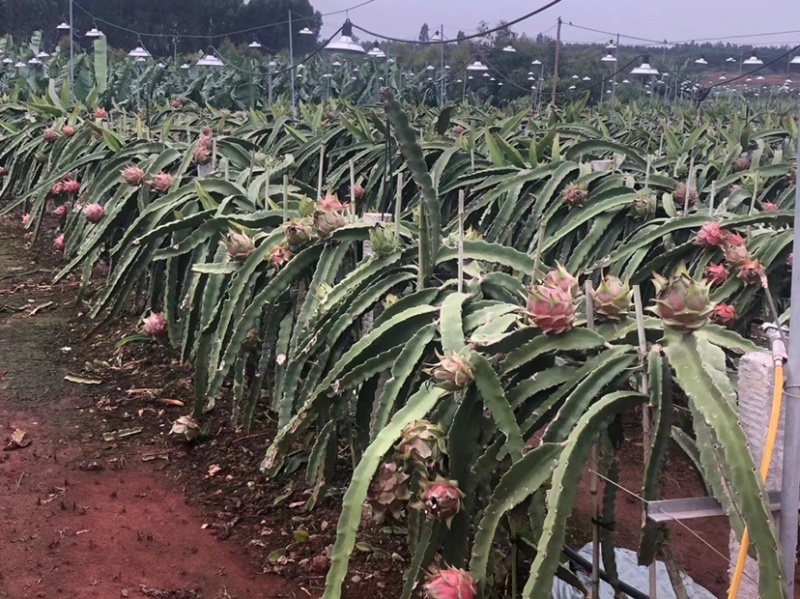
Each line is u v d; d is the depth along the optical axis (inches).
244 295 76.4
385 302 64.9
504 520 49.9
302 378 73.8
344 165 135.8
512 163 119.0
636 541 72.2
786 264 77.8
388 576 64.5
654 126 246.4
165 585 62.9
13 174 187.9
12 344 113.2
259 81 357.7
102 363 106.7
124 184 119.3
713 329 46.1
